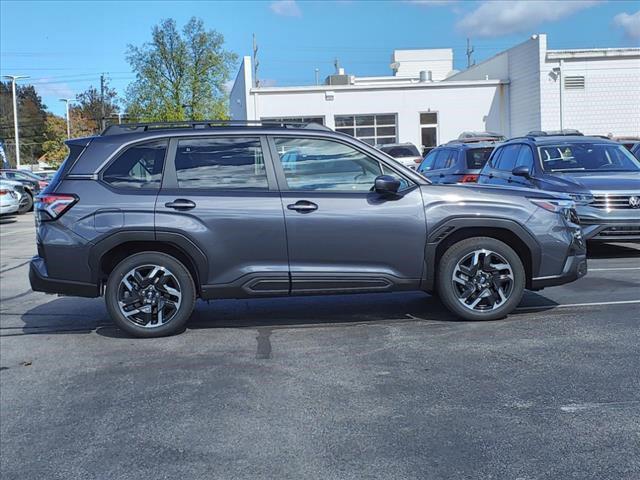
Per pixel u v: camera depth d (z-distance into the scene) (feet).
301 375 16.01
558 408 13.56
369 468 11.36
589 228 30.01
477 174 42.19
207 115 153.69
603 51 98.12
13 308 24.70
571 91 98.84
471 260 19.86
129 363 17.42
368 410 13.79
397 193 19.35
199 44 151.12
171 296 19.40
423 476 11.04
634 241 30.35
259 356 17.61
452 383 15.15
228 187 19.22
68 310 24.06
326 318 21.50
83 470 11.72
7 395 15.40
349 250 19.16
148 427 13.35
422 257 19.47
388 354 17.40
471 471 11.14
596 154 34.60
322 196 19.16
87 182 19.07
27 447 12.71
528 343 17.90
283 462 11.68
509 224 19.57
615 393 14.23
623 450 11.69
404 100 110.93
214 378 16.02
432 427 12.88
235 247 18.92
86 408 14.48
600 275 27.48
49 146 245.65
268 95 111.14
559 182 31.55
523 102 105.09
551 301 22.77
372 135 112.27
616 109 99.40
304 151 19.53
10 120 324.60
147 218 18.71
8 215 77.15
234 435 12.83
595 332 18.74
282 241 18.97
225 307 23.39
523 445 12.01
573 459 11.44
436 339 18.61
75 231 18.78
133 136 19.49
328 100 111.34
